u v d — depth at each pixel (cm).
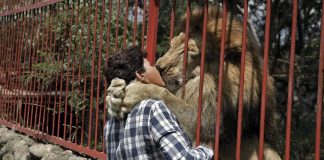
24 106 706
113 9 708
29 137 676
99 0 631
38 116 671
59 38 635
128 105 300
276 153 392
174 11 403
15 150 644
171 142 282
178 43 396
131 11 815
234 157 383
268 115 394
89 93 602
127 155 295
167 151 281
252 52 386
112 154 311
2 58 782
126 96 303
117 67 311
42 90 639
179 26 427
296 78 1006
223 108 370
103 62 589
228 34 385
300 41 998
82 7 595
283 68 1043
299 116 1042
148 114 291
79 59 571
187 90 378
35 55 683
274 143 405
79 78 569
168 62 388
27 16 700
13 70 738
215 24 393
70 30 577
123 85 304
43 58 661
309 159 862
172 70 388
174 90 387
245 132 383
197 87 374
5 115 775
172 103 337
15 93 731
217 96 360
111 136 312
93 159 546
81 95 599
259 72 383
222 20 358
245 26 339
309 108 1106
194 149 290
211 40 390
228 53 382
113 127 311
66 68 627
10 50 748
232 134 379
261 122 329
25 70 712
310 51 1002
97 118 513
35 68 650
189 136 358
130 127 294
